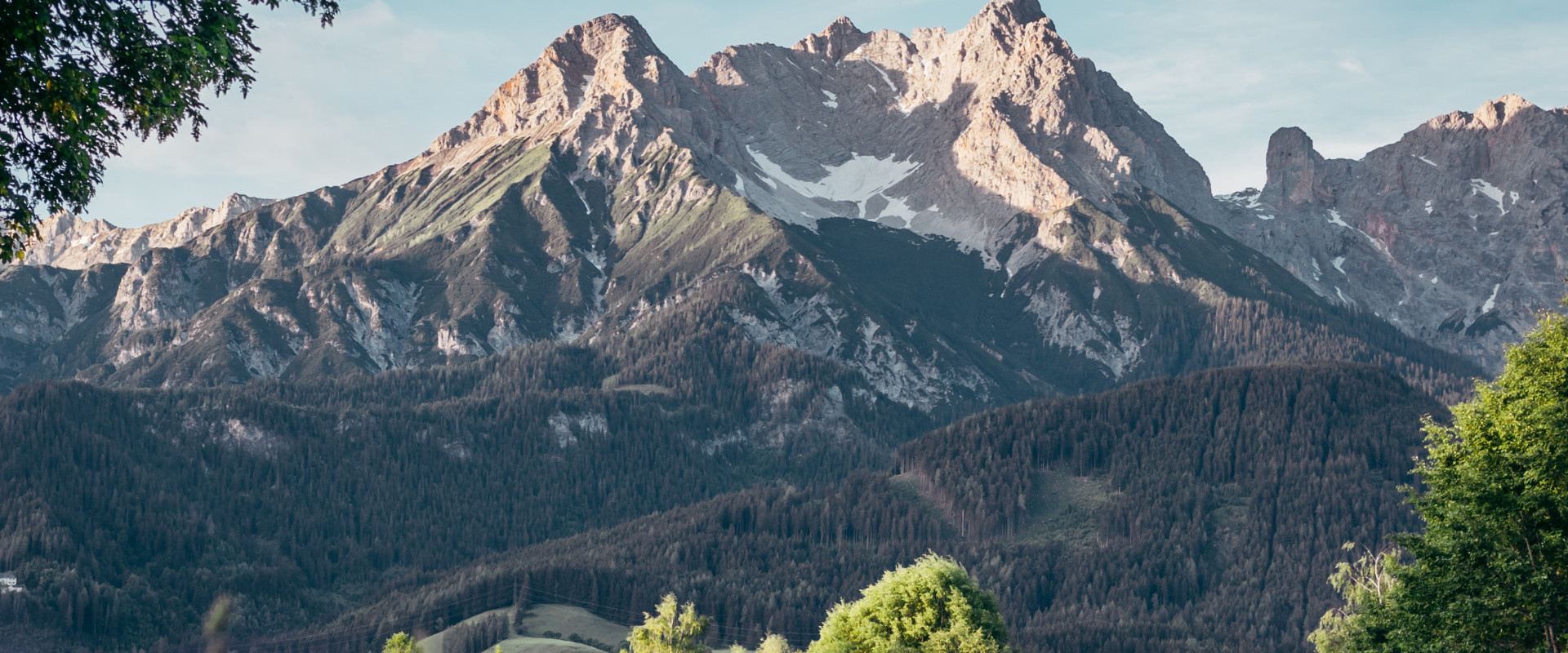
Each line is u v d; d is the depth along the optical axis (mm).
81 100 36594
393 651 131750
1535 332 72875
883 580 119562
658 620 144750
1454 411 73688
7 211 37000
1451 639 64188
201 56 39062
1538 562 63094
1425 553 66625
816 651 115188
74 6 36969
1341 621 100188
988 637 110625
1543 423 64062
